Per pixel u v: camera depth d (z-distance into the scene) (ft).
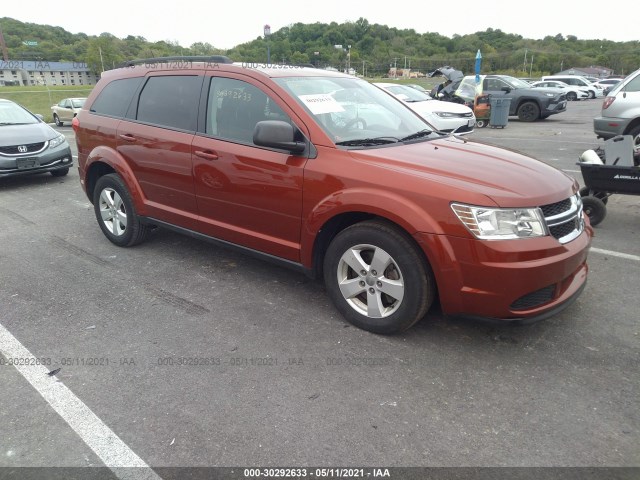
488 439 8.01
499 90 59.72
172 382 9.48
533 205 9.44
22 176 29.89
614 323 11.51
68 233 18.53
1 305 12.64
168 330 11.39
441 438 8.04
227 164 12.60
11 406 8.84
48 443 7.98
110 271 14.82
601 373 9.67
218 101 13.17
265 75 12.53
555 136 43.86
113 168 15.79
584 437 8.04
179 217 14.44
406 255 10.07
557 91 58.34
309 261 11.79
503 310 9.55
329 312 12.19
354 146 11.30
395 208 9.89
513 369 9.82
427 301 10.30
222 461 7.61
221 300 12.87
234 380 9.53
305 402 8.90
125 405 8.85
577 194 11.05
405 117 14.02
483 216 9.28
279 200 11.79
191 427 8.30
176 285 13.82
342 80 14.15
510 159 11.27
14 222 20.03
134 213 15.88
